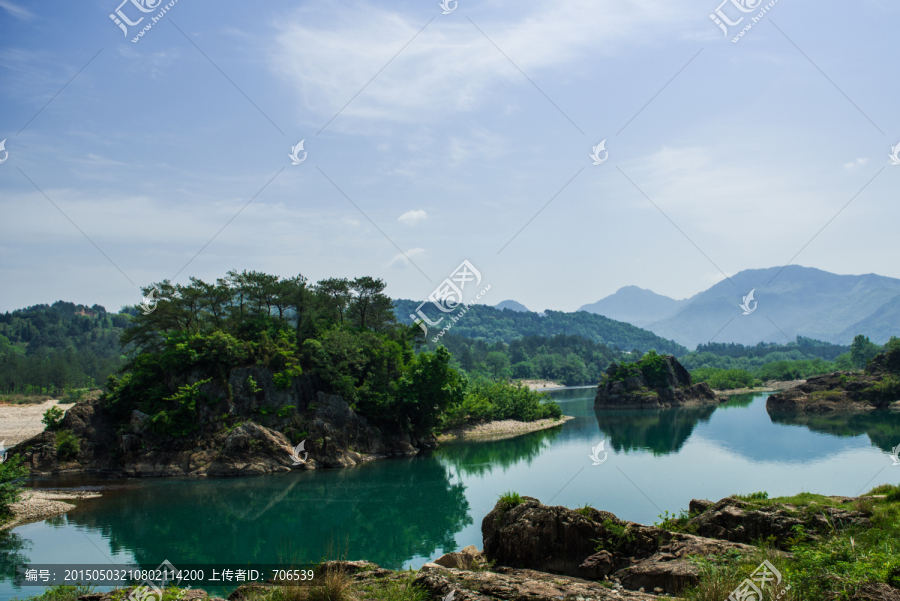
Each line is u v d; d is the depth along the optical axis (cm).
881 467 6153
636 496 5081
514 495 2386
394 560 3825
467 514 5169
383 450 8681
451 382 9444
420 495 5969
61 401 16775
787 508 2352
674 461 7012
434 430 10369
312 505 5612
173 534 4591
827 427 10088
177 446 7394
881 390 12706
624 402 15988
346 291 10656
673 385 16688
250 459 7319
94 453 7575
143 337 8606
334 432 7931
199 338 7894
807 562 1664
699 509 2767
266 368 8106
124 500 5809
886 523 2139
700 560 1834
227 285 9000
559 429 11500
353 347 9012
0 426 11900
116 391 8150
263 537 4512
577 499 5000
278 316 9319
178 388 7681
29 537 4406
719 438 9112
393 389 9144
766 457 7100
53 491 6172
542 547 2167
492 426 11512
